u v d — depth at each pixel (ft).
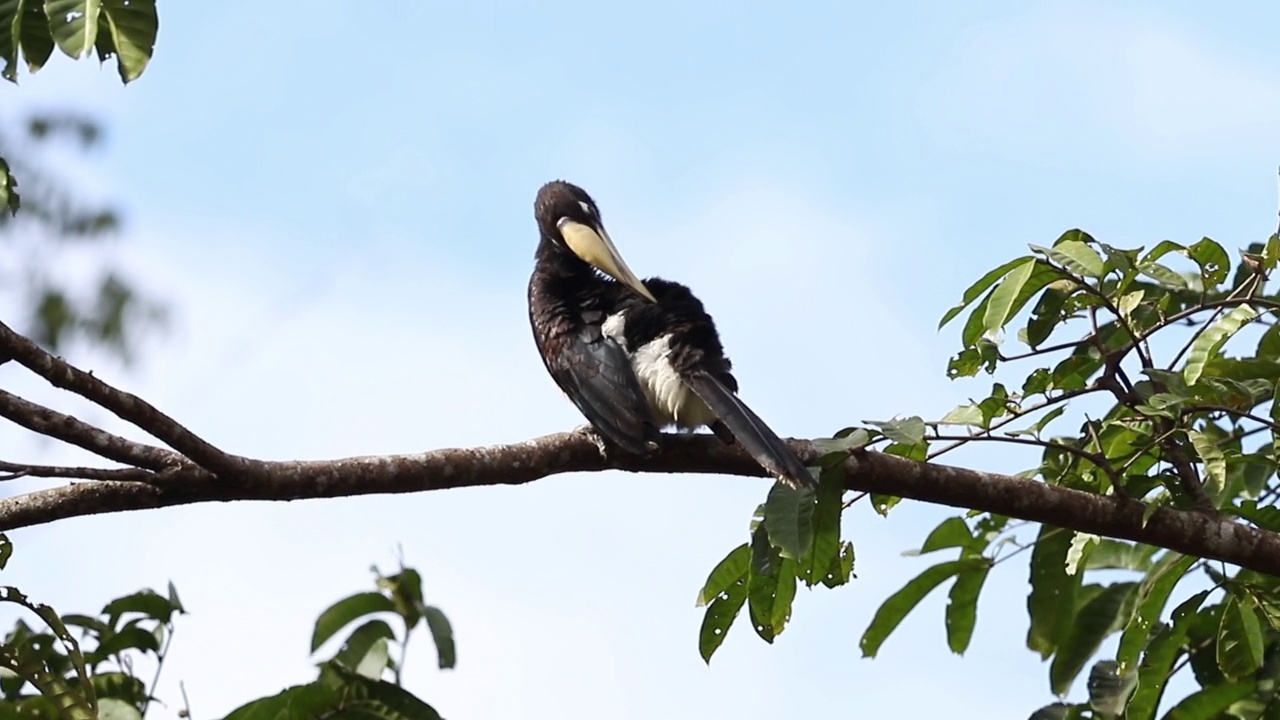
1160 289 36.88
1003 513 32.94
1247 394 33.99
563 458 32.58
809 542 30.27
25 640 32.81
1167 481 33.32
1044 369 31.96
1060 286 32.48
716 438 34.17
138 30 29.96
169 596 33.12
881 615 36.96
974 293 32.60
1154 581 33.22
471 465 31.27
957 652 37.04
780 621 32.99
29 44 30.14
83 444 28.25
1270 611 32.65
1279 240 32.27
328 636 31.12
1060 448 32.30
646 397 36.32
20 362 26.84
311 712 30.19
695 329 36.60
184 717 32.14
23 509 29.04
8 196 30.96
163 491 29.09
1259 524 34.01
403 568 31.48
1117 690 34.35
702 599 33.63
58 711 29.45
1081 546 33.81
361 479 30.19
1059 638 36.55
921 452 33.50
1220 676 34.40
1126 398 32.19
